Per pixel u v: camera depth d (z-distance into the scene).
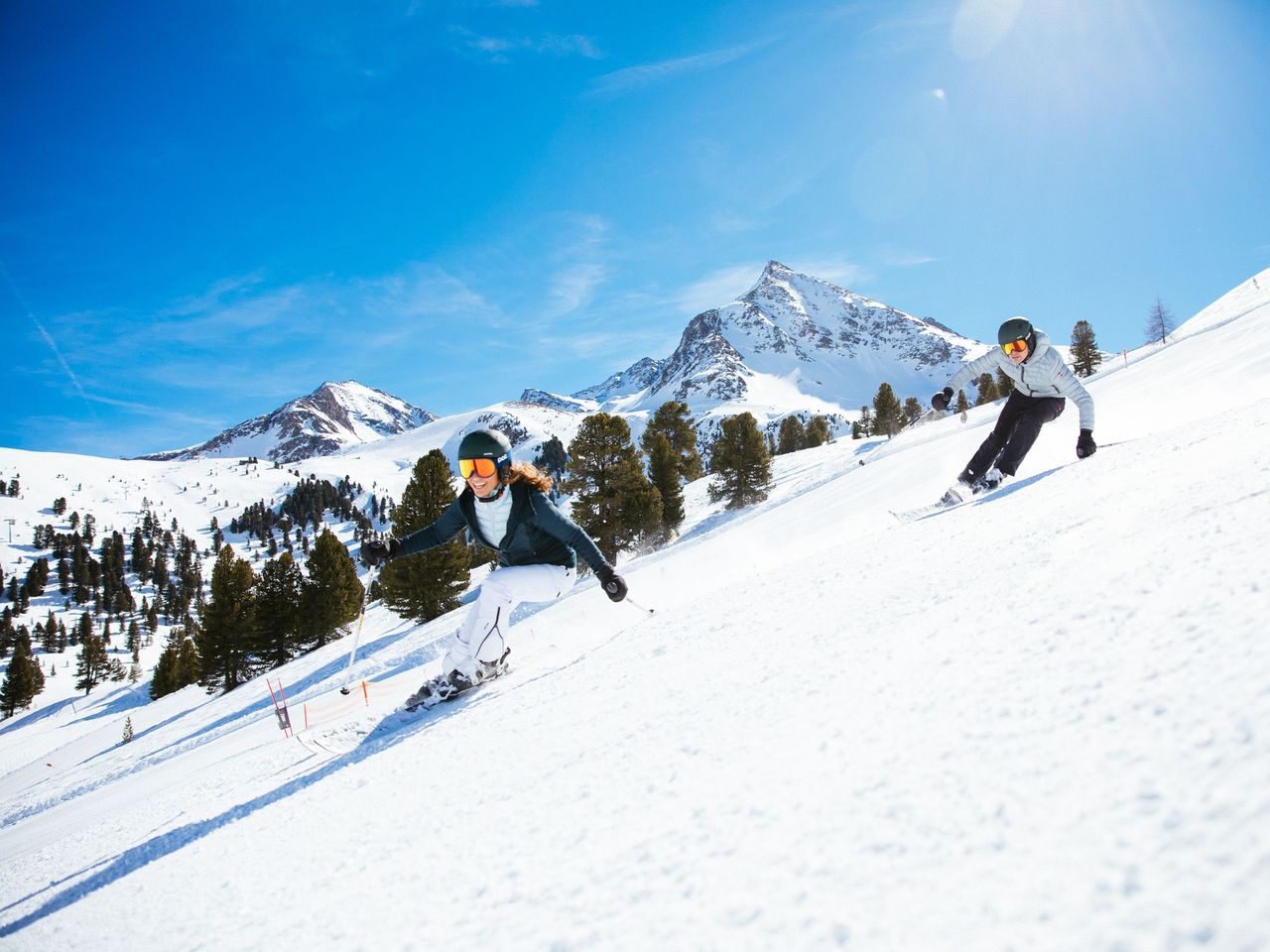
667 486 36.06
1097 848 0.77
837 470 25.42
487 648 3.50
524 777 1.71
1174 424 7.36
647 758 1.55
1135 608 1.38
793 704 1.57
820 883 0.90
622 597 3.48
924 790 1.03
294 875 1.62
